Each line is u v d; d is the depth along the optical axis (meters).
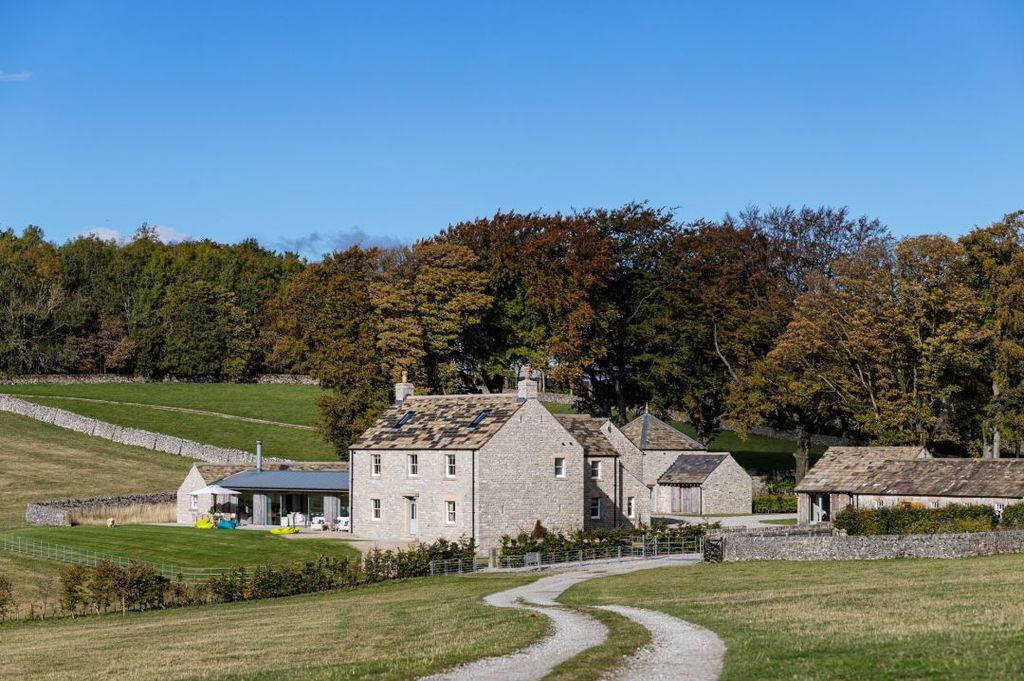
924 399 90.06
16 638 44.94
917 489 73.81
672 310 112.75
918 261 89.44
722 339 112.50
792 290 108.25
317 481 86.31
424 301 110.75
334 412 100.69
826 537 58.06
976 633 30.23
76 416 130.88
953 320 87.75
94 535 77.50
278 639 37.84
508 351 116.69
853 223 111.44
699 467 100.00
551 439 77.56
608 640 32.44
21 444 122.12
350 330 106.50
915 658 27.16
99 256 185.88
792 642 30.44
